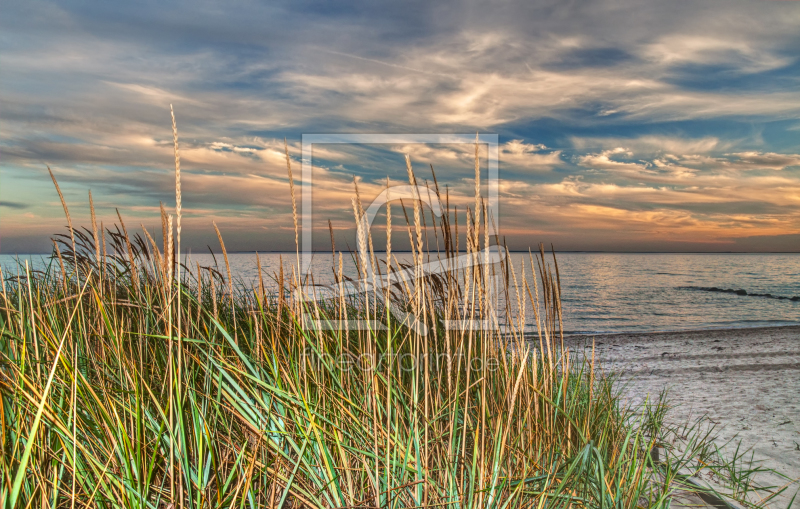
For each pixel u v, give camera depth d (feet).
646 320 68.54
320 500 5.25
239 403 5.42
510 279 8.09
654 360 27.35
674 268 206.80
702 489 8.93
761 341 35.42
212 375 5.70
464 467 6.29
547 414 7.68
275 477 5.13
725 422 15.53
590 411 9.25
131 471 4.76
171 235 4.74
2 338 6.23
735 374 23.53
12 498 3.32
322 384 6.28
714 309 82.48
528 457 6.55
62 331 6.76
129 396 5.52
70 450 4.56
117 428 4.92
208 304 8.64
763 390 20.10
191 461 5.07
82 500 4.63
